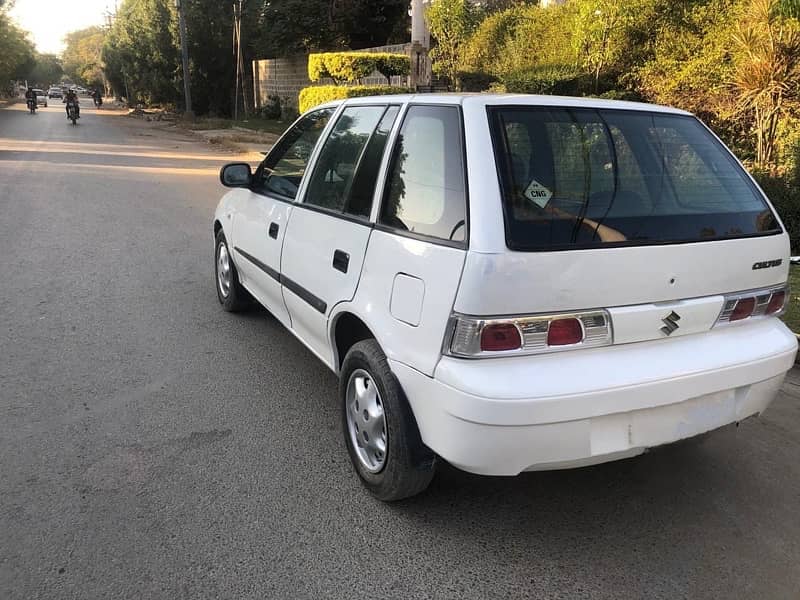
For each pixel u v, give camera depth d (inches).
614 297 99.7
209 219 381.7
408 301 104.5
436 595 98.3
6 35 1908.2
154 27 1494.8
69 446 135.9
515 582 101.5
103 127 1233.4
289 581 100.0
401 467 110.4
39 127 1169.4
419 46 799.1
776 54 312.8
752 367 110.5
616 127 115.6
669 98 372.5
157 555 104.5
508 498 123.4
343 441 141.5
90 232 337.1
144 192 474.0
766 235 116.3
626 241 101.6
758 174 308.0
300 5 1202.6
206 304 229.8
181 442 139.3
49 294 235.1
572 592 99.7
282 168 175.5
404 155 117.9
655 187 112.0
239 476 127.3
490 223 95.0
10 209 390.3
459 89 599.2
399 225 112.4
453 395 95.0
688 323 106.5
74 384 164.6
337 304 126.3
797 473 134.1
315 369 178.4
